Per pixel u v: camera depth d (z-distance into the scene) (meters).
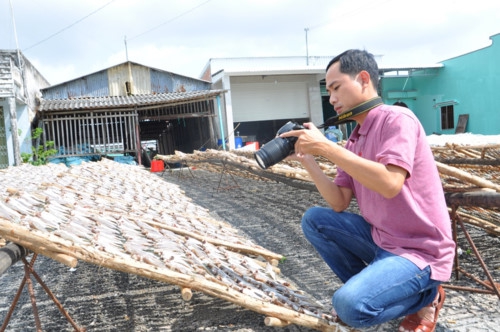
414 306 2.14
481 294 3.02
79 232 2.35
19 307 3.26
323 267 3.88
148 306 3.16
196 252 2.94
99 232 2.58
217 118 18.91
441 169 2.89
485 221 4.20
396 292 1.96
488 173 5.10
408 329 2.21
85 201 3.79
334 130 18.81
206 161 10.39
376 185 1.90
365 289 1.93
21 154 14.25
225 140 19.28
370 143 2.08
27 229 1.93
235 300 2.16
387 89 25.08
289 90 23.84
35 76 18.00
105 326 2.85
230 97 21.34
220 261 2.89
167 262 2.31
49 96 19.64
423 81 24.94
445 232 2.05
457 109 23.00
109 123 16.58
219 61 23.12
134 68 20.50
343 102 2.12
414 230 2.05
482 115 21.75
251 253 3.57
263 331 2.64
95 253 2.01
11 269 4.35
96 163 8.05
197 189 10.58
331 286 3.41
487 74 21.28
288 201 7.72
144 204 4.57
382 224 2.14
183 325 2.80
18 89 14.13
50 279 3.92
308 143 2.03
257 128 27.52
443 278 2.01
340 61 2.12
